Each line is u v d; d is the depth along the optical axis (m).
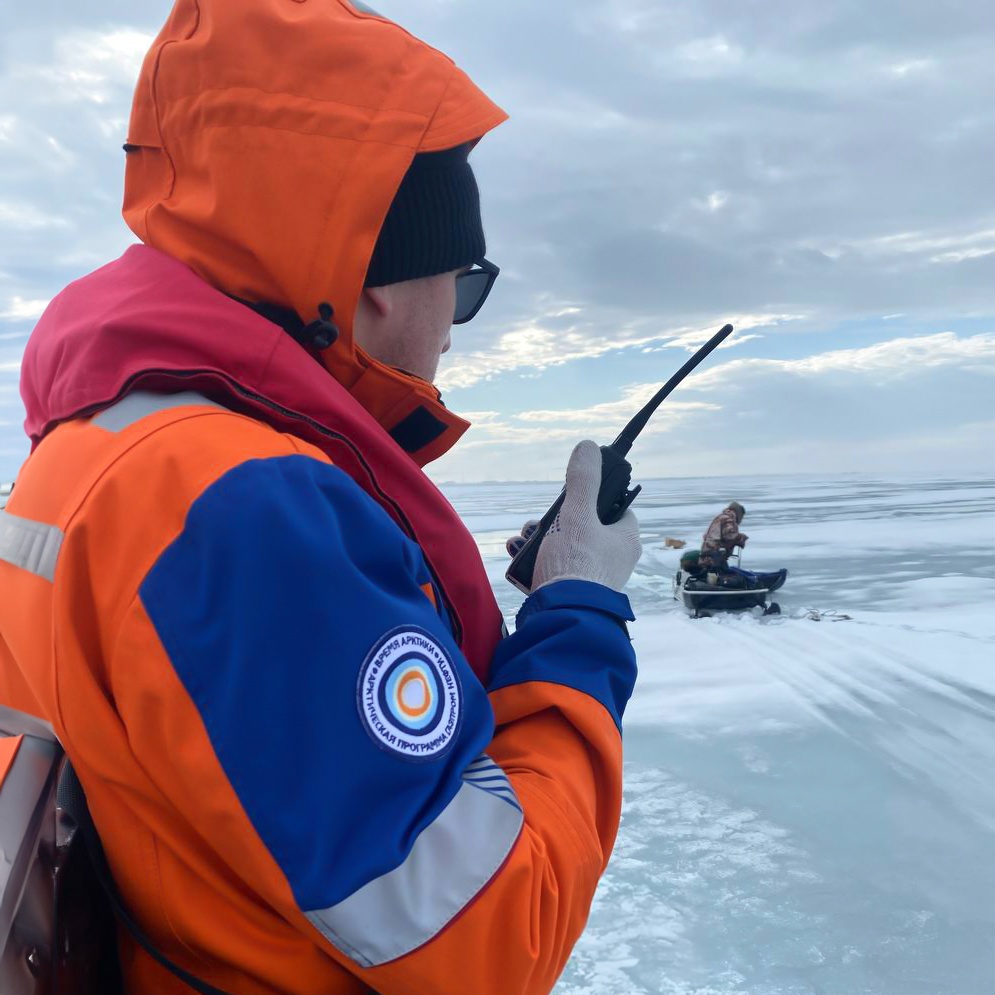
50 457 0.83
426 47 0.96
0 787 0.77
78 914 0.85
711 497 48.59
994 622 7.79
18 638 0.82
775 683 5.89
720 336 1.28
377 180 0.90
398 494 0.94
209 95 0.90
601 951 2.70
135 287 0.89
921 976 2.55
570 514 1.16
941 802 3.78
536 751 0.90
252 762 0.67
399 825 0.69
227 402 0.84
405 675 0.72
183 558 0.70
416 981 0.69
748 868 3.23
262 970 0.75
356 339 1.02
